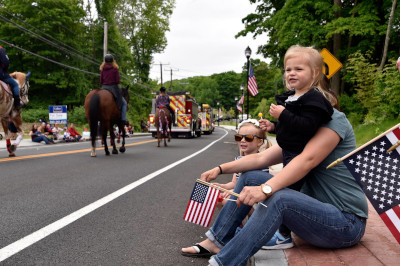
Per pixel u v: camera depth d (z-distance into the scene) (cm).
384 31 1692
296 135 223
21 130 940
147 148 1357
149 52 5403
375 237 269
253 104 8006
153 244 312
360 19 1709
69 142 1947
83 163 832
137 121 4853
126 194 509
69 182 587
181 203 466
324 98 217
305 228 224
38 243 303
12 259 267
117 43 4644
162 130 1444
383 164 202
